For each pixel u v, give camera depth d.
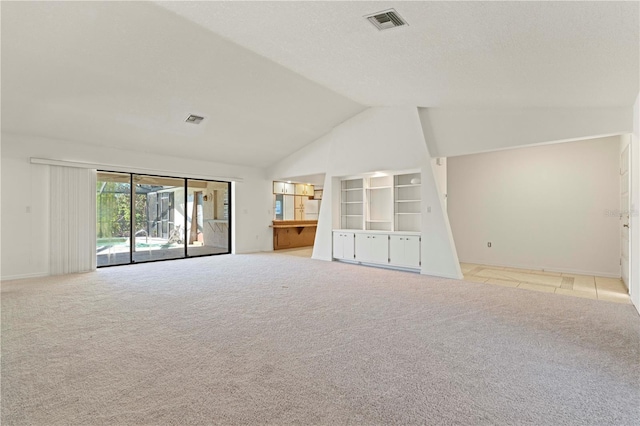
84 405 1.93
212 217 8.94
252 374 2.32
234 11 3.18
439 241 5.96
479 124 5.48
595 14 2.09
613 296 4.57
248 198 9.25
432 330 3.20
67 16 3.37
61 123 5.50
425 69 3.86
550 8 2.11
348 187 8.09
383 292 4.70
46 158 5.80
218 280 5.46
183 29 3.76
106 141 6.32
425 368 2.43
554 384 2.21
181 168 7.71
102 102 5.15
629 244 4.55
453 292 4.72
